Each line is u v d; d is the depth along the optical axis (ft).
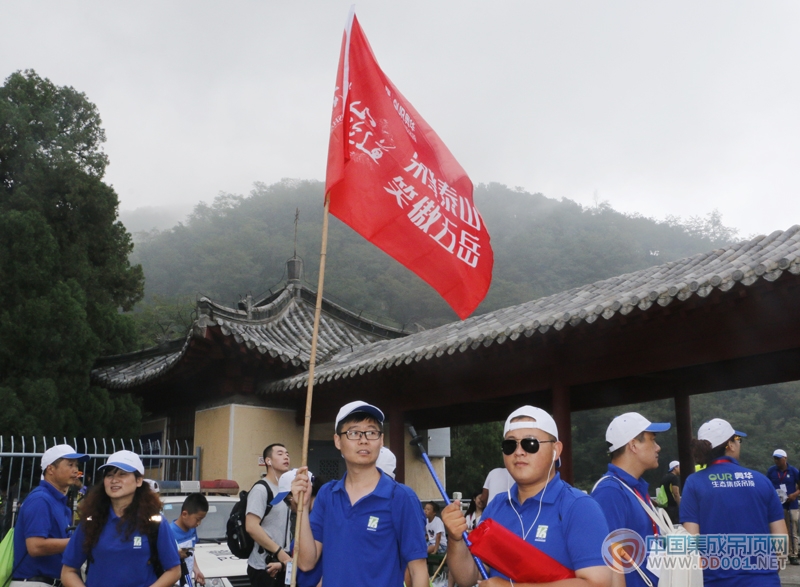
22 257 46.47
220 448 42.24
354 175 15.55
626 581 11.39
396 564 11.26
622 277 32.76
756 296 23.39
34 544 15.26
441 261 16.26
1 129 55.62
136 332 56.54
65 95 63.98
